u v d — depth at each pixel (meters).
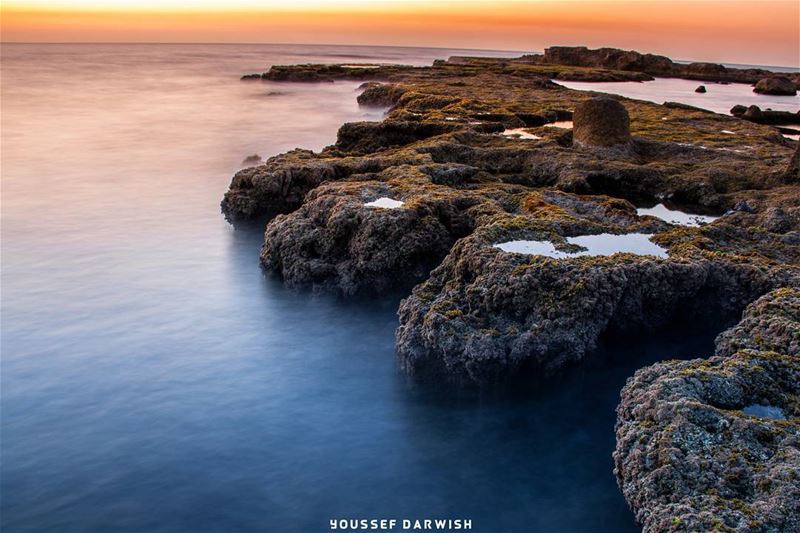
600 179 35.50
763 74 137.75
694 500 11.92
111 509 14.99
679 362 16.31
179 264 29.58
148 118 71.00
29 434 17.48
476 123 49.25
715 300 20.83
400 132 46.88
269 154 54.41
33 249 31.28
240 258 30.31
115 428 17.88
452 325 19.12
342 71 117.56
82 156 51.75
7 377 20.12
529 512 15.16
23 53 191.62
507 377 18.81
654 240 23.02
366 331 23.48
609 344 20.50
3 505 15.00
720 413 13.40
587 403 19.03
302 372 20.91
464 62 155.75
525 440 17.61
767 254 23.00
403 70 117.44
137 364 21.12
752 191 33.16
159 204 39.09
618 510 15.22
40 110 74.44
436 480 16.22
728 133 49.78
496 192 29.17
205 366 21.11
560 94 76.25
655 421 13.91
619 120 41.72
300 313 24.72
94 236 33.28
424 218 25.33
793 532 11.03
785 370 14.84
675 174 35.50
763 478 11.91
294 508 15.21
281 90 101.44
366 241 24.61
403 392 19.77
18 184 43.00
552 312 18.75
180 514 14.92
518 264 20.05
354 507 15.27
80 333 23.06
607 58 145.50
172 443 17.31
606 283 19.17
